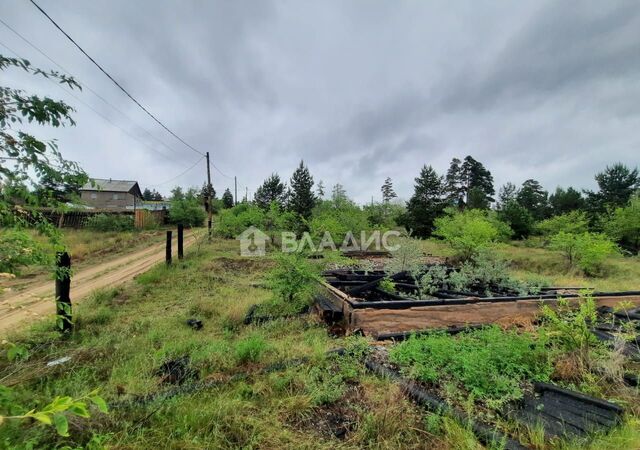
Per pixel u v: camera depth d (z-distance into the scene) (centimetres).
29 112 191
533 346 383
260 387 288
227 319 500
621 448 217
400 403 272
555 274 1088
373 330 469
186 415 241
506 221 2230
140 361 335
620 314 561
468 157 4666
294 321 499
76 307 520
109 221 2120
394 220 2608
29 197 189
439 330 458
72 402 102
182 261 1037
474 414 265
